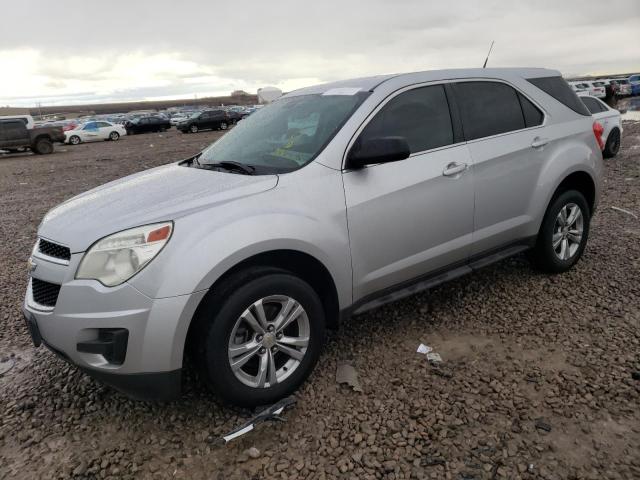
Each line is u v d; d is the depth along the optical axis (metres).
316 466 2.41
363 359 3.32
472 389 2.92
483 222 3.72
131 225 2.54
